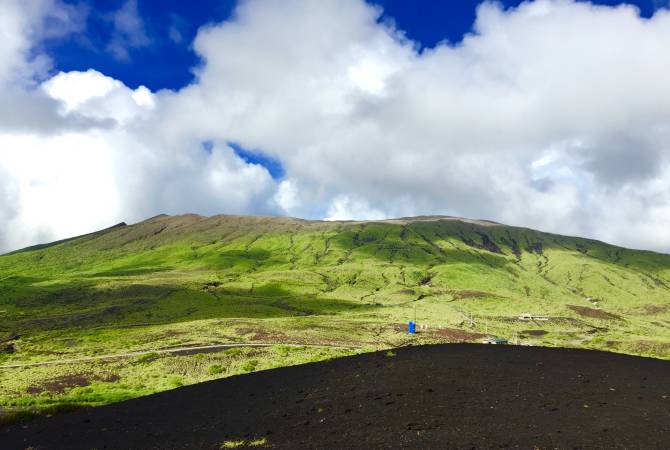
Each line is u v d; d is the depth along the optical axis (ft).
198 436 79.71
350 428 74.59
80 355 263.90
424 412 80.64
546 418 74.43
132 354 250.57
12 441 90.89
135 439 82.28
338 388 107.86
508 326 464.24
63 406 125.90
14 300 632.38
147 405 115.75
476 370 115.55
